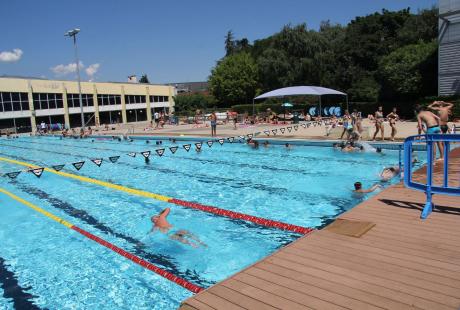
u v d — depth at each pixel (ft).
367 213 17.37
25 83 124.77
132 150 60.23
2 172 44.80
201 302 10.34
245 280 11.46
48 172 40.57
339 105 109.91
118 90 154.61
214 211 24.09
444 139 16.19
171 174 37.29
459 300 9.66
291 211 23.67
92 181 35.37
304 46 139.23
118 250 18.53
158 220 22.38
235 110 137.90
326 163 38.86
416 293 10.11
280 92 92.07
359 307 9.61
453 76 71.20
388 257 12.48
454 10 69.15
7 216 25.29
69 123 139.03
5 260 18.08
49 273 16.43
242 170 37.63
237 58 173.88
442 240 13.66
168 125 114.83
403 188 21.74
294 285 10.96
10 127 122.83
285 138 55.06
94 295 14.39
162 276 15.48
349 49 123.03
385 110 94.99
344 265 12.07
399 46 116.78
